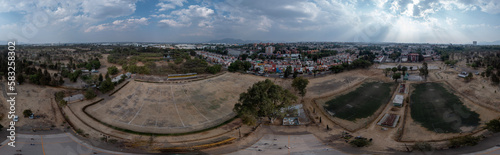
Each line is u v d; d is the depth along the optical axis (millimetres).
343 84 150875
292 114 94062
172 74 167000
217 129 80750
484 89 114688
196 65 197500
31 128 72688
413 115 91625
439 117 86312
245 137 72875
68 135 70000
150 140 71062
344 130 79375
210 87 139000
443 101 104312
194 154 60562
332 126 82875
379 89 136250
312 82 157125
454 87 128250
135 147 64562
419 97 115125
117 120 87750
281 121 87250
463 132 70812
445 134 71000
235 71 194375
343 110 101188
